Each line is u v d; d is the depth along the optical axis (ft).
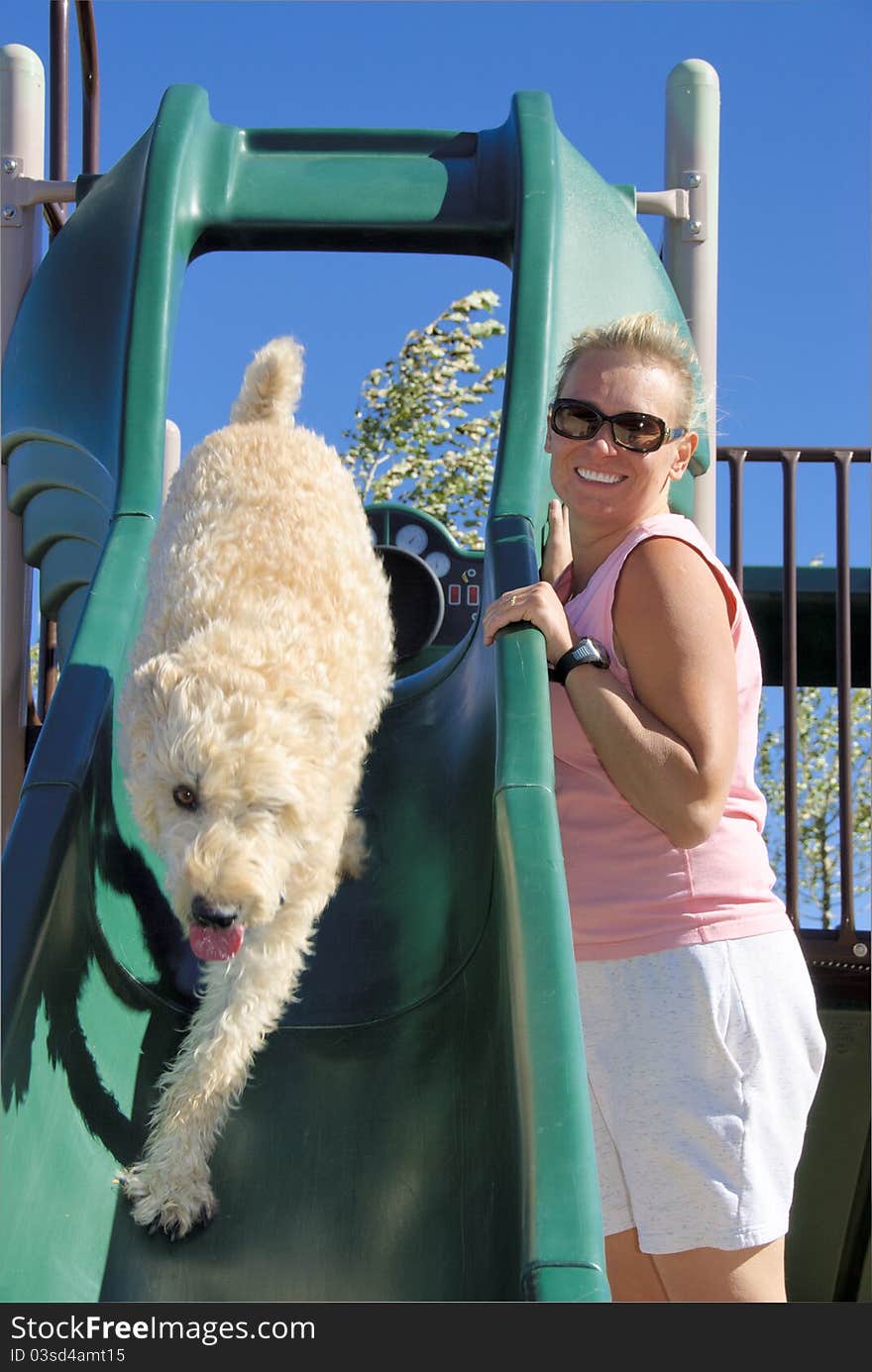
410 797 11.97
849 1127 15.99
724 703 7.25
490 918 8.92
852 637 22.58
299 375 11.91
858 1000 15.28
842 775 15.53
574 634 8.15
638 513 8.23
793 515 16.63
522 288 11.50
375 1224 8.07
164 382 11.20
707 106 15.70
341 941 10.62
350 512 10.85
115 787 9.54
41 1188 7.18
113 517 10.50
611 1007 7.43
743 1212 7.09
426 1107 8.77
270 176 12.75
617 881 7.62
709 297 15.60
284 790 8.24
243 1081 8.48
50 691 17.28
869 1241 17.08
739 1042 7.24
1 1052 6.88
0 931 7.27
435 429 37.55
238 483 10.28
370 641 10.36
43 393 12.88
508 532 9.77
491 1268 7.16
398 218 12.49
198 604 9.20
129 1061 8.77
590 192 12.98
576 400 8.17
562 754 8.23
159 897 10.05
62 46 16.89
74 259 13.24
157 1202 7.97
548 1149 6.15
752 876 7.55
